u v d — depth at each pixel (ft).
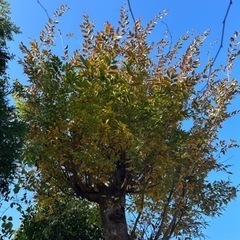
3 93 26.14
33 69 33.01
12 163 25.41
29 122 31.71
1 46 29.25
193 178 31.55
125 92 30.91
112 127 30.45
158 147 29.78
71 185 33.30
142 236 33.17
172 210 32.50
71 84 31.27
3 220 26.76
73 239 41.70
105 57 30.66
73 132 32.14
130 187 32.78
